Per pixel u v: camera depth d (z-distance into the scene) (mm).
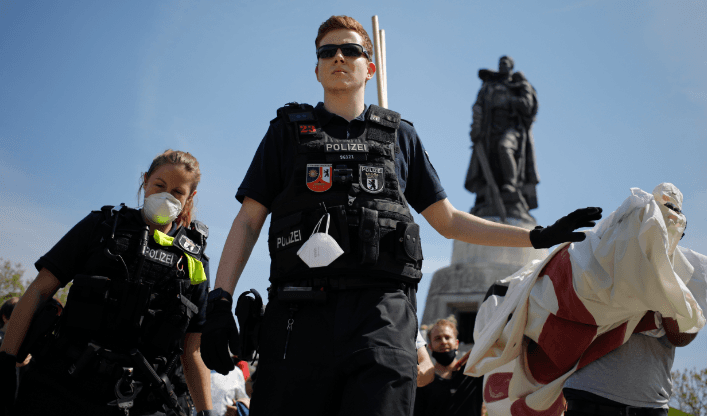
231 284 2662
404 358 2465
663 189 4066
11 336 3176
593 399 4285
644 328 4191
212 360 2443
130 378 3109
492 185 23719
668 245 3803
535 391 3992
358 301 2555
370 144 2756
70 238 3287
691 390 14539
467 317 21031
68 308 3143
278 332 2568
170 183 3441
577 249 3809
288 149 2807
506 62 25328
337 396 2488
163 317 3268
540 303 3873
